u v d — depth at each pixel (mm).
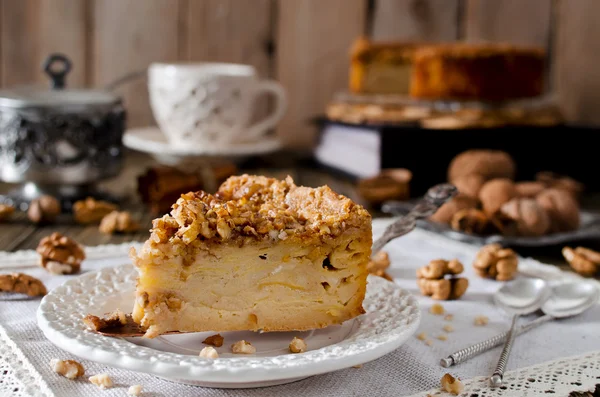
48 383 574
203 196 637
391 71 1156
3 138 909
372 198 981
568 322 685
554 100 1176
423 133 1033
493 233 847
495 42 1257
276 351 603
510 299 708
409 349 629
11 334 624
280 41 1244
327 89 1262
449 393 581
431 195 732
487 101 1057
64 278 731
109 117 936
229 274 614
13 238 842
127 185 1065
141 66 1225
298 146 1281
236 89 1070
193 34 1227
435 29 1259
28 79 1203
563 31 1258
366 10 1247
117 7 1206
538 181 998
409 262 795
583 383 593
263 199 661
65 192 946
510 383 592
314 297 625
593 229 864
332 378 593
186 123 1076
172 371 541
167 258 602
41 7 1191
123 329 599
